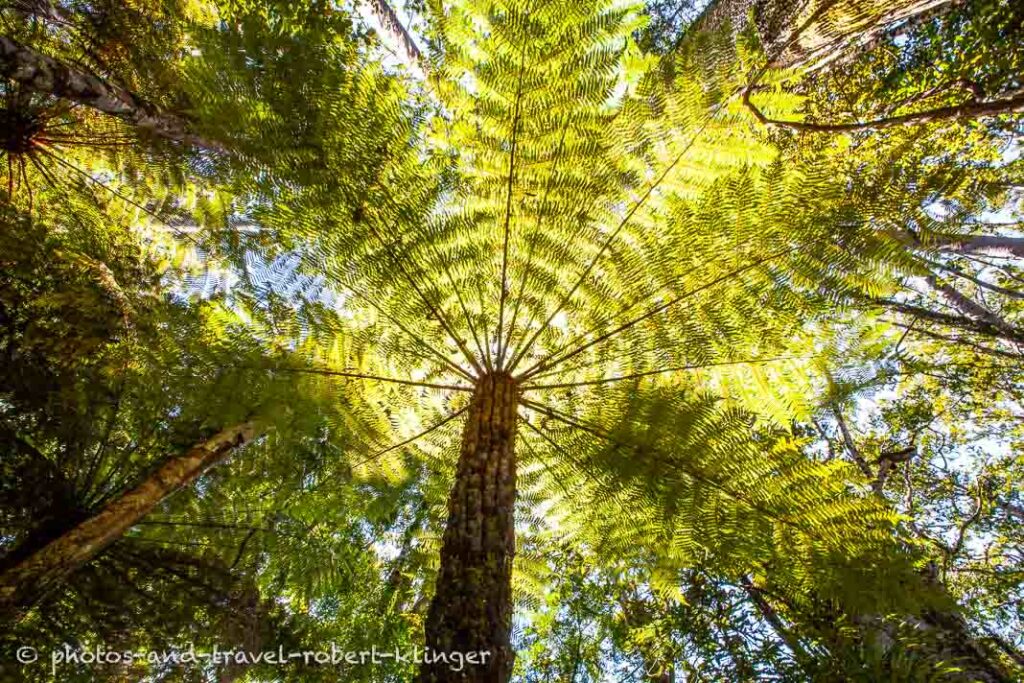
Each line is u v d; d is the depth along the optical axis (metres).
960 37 6.05
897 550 3.03
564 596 5.61
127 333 3.61
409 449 4.07
